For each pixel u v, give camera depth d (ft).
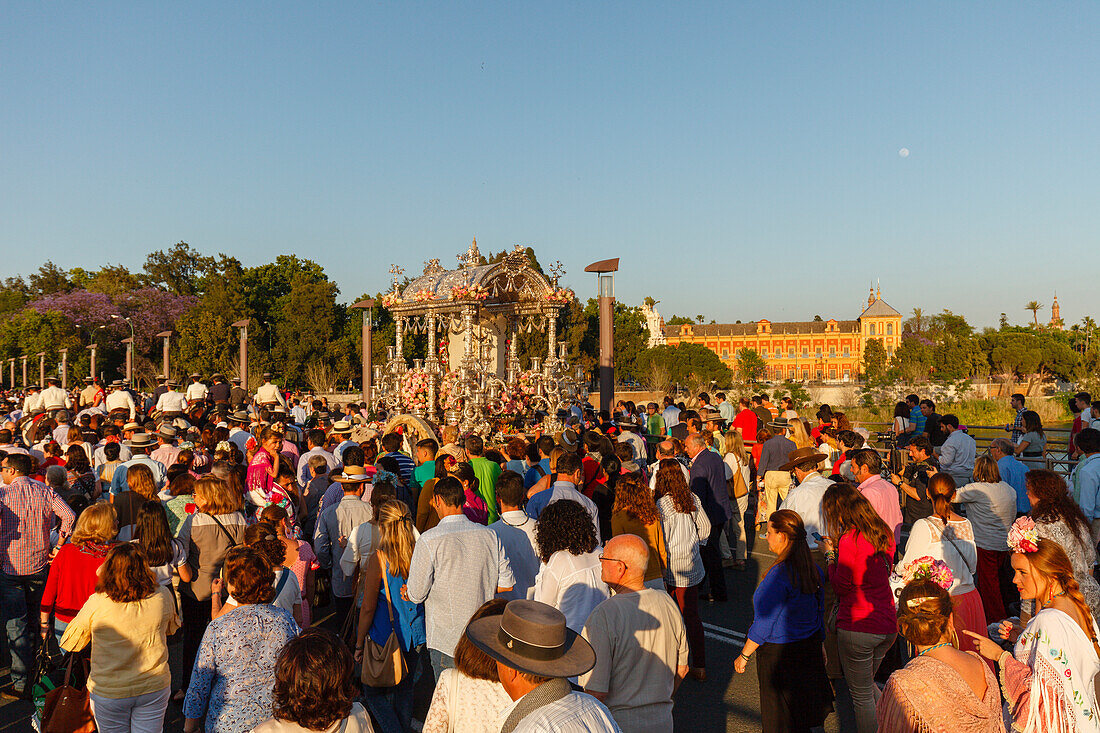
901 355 264.52
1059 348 247.70
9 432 32.91
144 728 15.05
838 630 17.20
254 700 12.78
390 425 43.65
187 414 54.08
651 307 384.06
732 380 250.16
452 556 16.61
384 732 17.02
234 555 13.56
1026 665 13.47
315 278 282.77
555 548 16.11
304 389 220.84
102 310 231.71
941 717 11.32
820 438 39.22
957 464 32.89
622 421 43.39
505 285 49.11
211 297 220.02
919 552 18.25
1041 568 13.93
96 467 33.71
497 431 46.39
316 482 30.32
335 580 23.99
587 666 8.95
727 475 34.45
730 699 20.85
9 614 21.42
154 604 15.16
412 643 17.02
